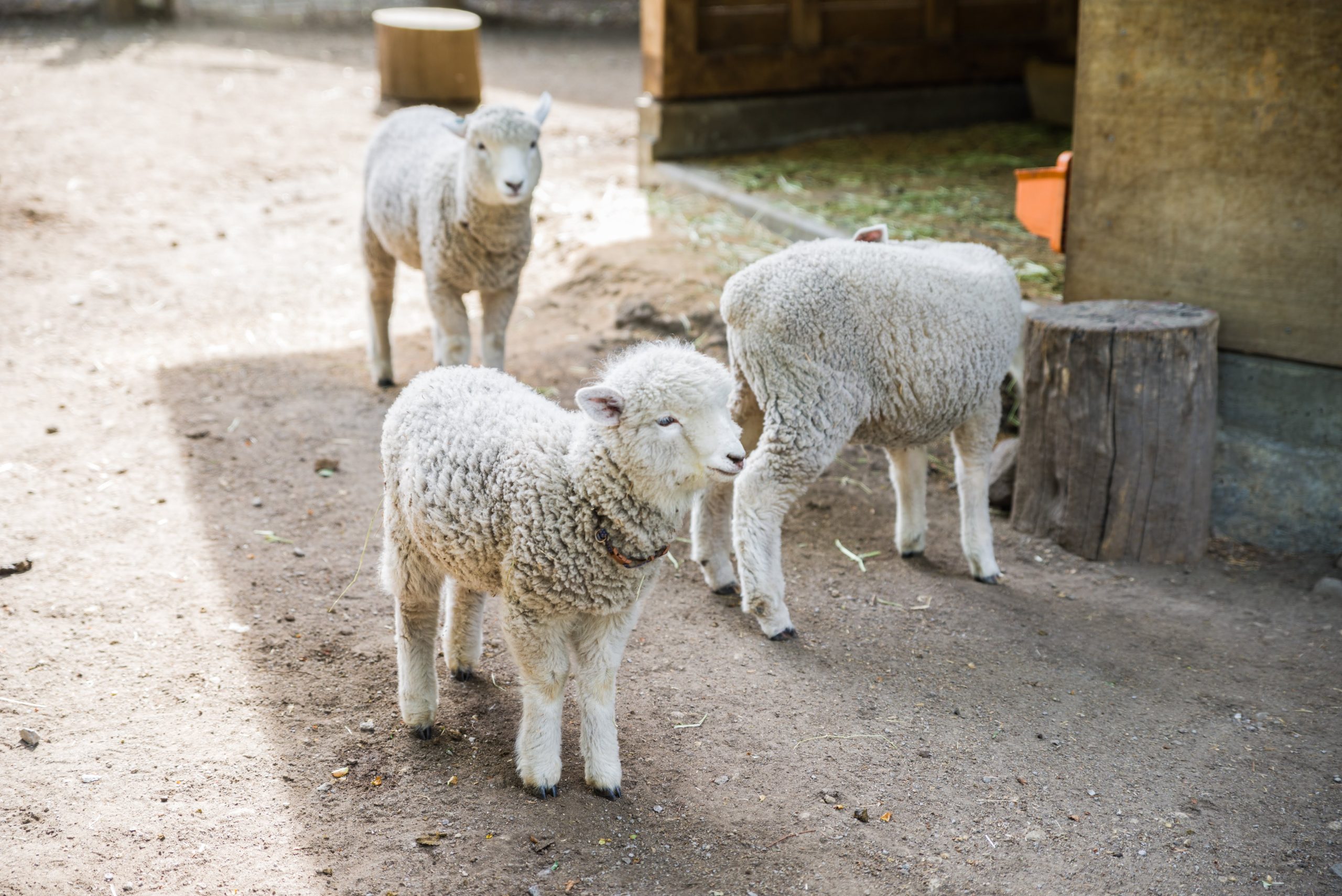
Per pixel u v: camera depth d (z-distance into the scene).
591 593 3.23
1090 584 4.95
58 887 3.01
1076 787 3.63
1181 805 3.55
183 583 4.61
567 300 7.66
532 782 3.46
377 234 6.27
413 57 12.32
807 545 5.23
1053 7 11.44
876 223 7.97
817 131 10.80
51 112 11.77
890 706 4.03
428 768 3.59
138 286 7.93
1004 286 4.67
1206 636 4.54
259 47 15.94
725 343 6.78
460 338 5.91
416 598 3.58
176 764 3.53
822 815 3.46
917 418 4.48
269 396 6.46
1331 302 4.99
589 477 3.12
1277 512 5.26
